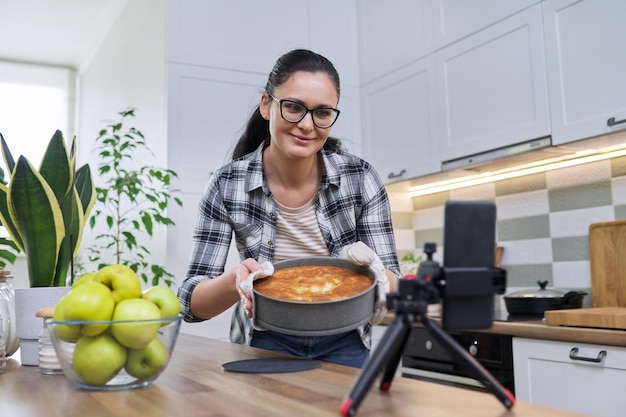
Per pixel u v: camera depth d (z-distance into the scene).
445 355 2.19
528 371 1.92
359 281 1.00
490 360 2.05
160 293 0.89
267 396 0.75
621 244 2.24
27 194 1.07
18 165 1.04
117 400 0.75
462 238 0.65
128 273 0.87
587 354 1.74
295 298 0.94
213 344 1.33
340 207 1.38
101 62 4.34
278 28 3.00
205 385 0.83
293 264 1.10
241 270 1.04
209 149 2.77
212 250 1.35
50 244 1.11
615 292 2.26
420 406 0.69
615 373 1.67
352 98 3.15
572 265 2.47
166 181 2.46
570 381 1.79
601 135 2.00
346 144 3.10
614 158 2.32
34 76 5.00
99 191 2.58
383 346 0.65
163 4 2.78
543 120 2.20
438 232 3.13
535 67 2.23
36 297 1.10
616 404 1.66
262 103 1.35
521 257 2.70
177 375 0.92
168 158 2.67
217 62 2.82
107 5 3.97
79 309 0.79
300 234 1.39
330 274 1.04
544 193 2.60
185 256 2.68
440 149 2.64
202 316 1.24
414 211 3.30
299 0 3.07
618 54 1.95
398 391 0.77
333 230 1.38
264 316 0.94
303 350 1.26
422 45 2.76
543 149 2.21
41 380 0.94
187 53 2.76
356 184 1.39
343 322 0.91
